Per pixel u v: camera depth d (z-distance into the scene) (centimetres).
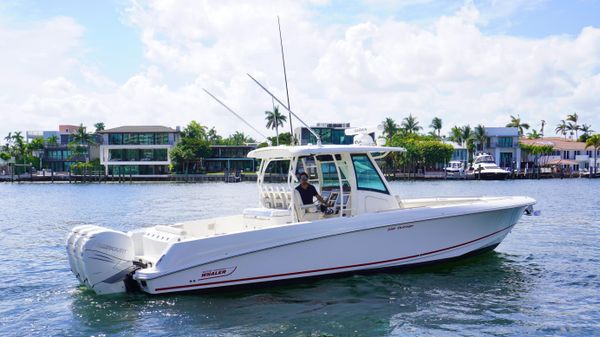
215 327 718
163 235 870
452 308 806
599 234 1594
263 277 845
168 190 5578
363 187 977
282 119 6556
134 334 695
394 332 709
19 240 1667
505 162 8775
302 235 856
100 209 3042
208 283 816
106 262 820
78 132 9069
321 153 920
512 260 1155
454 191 4575
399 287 898
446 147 7556
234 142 11862
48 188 6606
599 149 9000
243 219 992
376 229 917
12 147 9844
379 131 1058
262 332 701
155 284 795
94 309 784
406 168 8138
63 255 1332
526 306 823
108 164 8362
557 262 1141
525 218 2067
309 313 771
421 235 967
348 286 889
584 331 719
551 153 9106
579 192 4328
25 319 760
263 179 1014
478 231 1036
